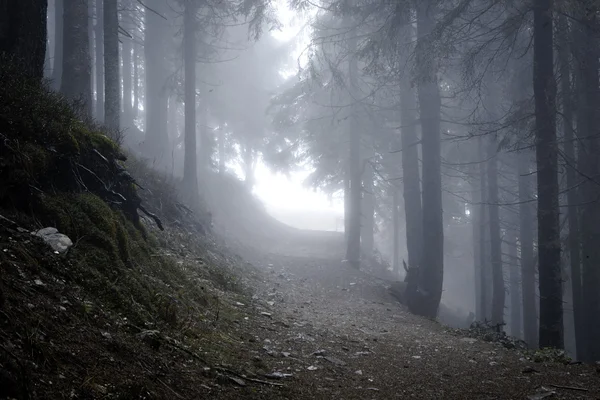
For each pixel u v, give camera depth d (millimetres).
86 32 12891
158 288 6203
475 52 12859
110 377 3406
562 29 12859
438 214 15531
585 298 14570
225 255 14805
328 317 10312
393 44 14328
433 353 7480
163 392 3666
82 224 5535
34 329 3248
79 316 4012
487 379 5984
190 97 20297
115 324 4398
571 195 15555
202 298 7332
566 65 14258
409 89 17328
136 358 3973
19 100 5613
